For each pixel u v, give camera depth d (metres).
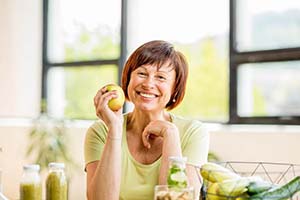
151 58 1.75
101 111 1.65
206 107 4.04
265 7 3.82
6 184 4.52
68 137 4.34
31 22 4.84
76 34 4.79
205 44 4.05
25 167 1.58
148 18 4.36
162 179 1.68
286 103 3.71
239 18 3.92
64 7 4.86
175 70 1.79
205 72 4.05
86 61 4.70
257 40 3.85
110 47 4.59
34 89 4.86
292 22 3.71
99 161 1.75
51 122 4.34
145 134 1.77
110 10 4.59
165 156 1.70
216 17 4.01
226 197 1.30
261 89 3.81
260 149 3.53
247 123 3.86
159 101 1.78
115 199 1.66
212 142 3.72
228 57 3.95
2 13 4.67
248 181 1.32
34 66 4.86
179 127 1.89
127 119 1.90
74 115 4.75
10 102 4.69
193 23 4.11
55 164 1.61
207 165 1.38
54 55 4.90
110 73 4.57
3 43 4.66
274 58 3.75
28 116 4.78
